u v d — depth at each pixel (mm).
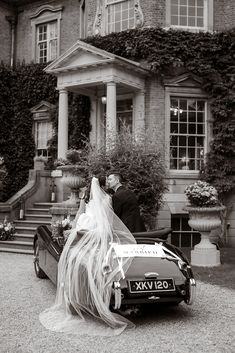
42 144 19219
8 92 19641
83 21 18531
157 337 5023
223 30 14961
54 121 18234
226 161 14422
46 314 5883
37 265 8398
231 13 15156
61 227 7219
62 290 6023
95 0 16234
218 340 4934
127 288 5352
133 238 6242
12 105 19688
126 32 14898
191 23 15195
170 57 14422
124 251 5793
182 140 14914
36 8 20141
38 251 8281
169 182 14344
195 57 14602
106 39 15273
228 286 7703
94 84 14406
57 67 14812
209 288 7574
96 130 16156
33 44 20031
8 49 20500
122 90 15305
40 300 6707
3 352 4531
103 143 12469
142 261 5723
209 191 9742
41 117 19000
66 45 19172
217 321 5672
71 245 6156
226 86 14578
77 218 6848
